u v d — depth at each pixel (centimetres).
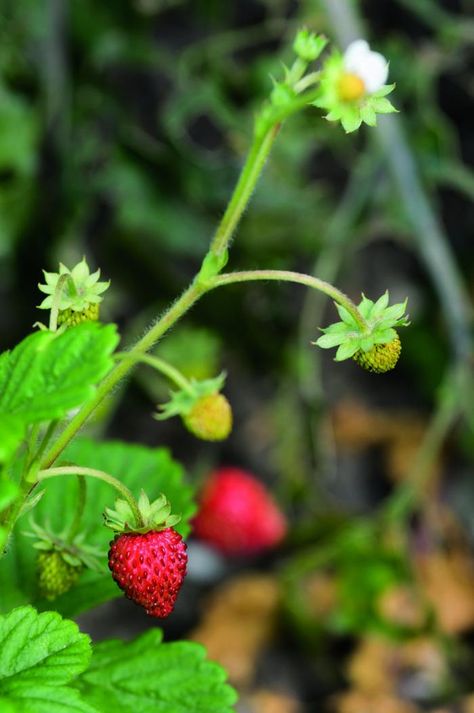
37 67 66
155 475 37
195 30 73
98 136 67
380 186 69
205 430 30
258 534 71
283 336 71
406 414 84
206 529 71
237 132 72
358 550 67
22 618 29
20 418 27
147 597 30
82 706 28
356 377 85
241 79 69
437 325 78
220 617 73
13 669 29
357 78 28
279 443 73
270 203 71
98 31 66
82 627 70
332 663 70
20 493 29
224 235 29
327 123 70
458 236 80
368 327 29
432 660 70
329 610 71
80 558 32
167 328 29
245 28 73
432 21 68
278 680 70
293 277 29
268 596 73
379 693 69
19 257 68
